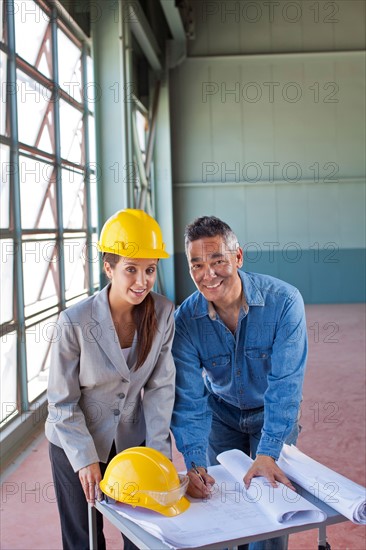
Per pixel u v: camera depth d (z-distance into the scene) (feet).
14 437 15.30
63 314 6.21
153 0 36.27
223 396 7.56
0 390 15.97
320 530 6.24
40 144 20.71
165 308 6.39
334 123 42.78
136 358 6.31
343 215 43.09
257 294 6.75
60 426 6.19
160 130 41.39
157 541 4.75
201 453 6.64
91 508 5.97
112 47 25.05
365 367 22.91
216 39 42.80
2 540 10.28
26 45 19.31
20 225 17.22
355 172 42.91
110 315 6.18
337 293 43.39
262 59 42.68
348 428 15.65
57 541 10.21
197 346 7.00
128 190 25.41
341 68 42.57
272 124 42.98
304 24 42.52
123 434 6.70
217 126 43.14
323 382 20.76
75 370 6.30
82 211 26.58
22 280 17.30
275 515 4.97
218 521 5.01
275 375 6.68
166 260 41.65
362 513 5.03
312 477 5.61
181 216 43.52
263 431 6.39
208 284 6.28
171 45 41.19
